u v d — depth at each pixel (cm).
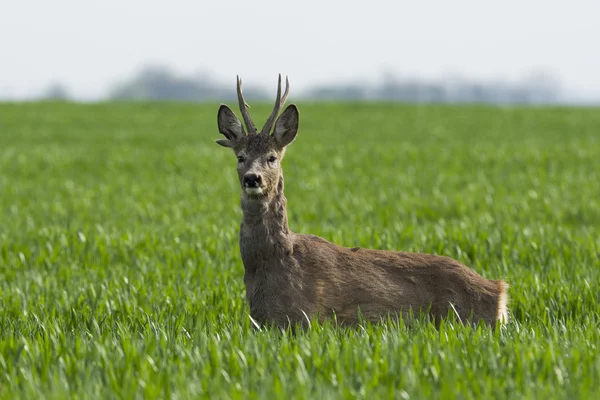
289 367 1309
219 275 2248
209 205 3800
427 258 1706
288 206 3672
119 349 1391
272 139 1655
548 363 1315
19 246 2745
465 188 4262
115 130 9112
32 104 13525
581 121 10450
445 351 1369
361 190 4259
